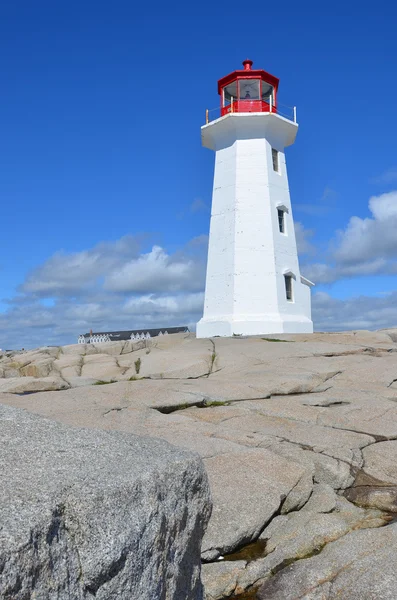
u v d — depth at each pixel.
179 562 3.91
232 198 27.48
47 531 2.79
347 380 14.57
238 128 27.88
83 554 2.97
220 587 5.54
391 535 6.11
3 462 3.44
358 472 8.52
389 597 4.96
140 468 3.69
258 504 6.86
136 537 3.31
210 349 19.50
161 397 12.42
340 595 5.17
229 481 7.35
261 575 5.75
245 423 10.50
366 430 10.27
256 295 26.25
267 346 19.48
